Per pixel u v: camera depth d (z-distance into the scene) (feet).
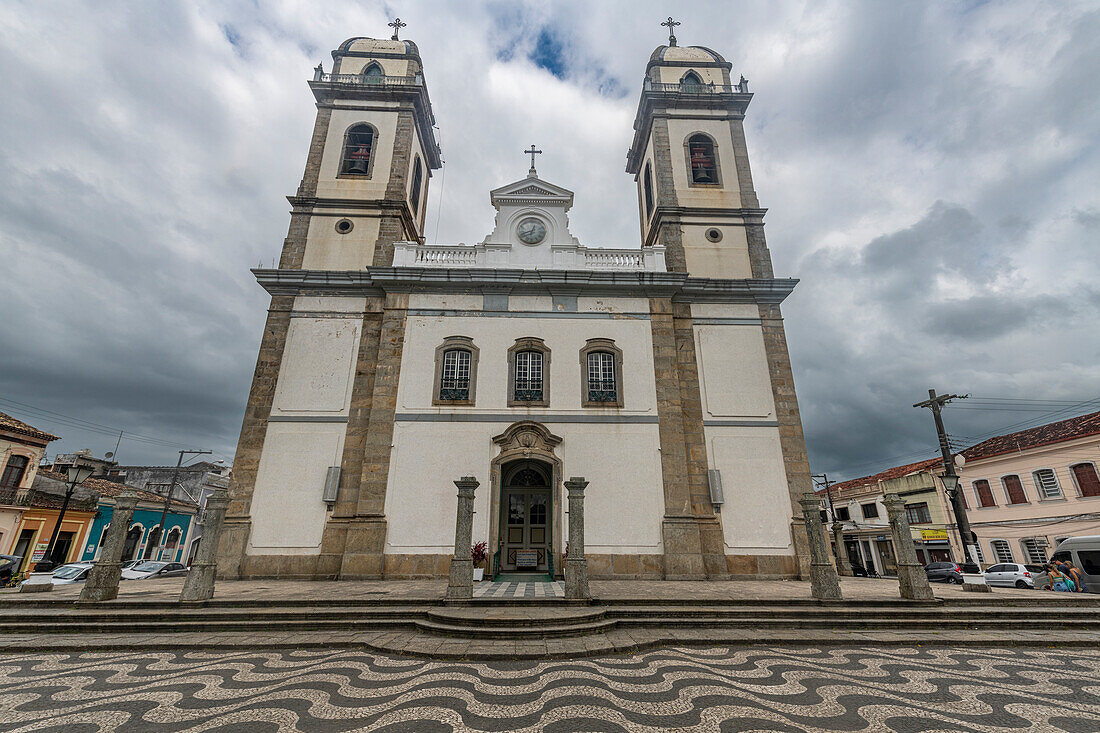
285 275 54.39
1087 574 52.13
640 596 32.32
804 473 50.37
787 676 19.48
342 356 52.34
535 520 48.73
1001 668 20.72
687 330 55.26
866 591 36.52
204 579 29.91
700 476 49.85
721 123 67.92
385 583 41.01
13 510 78.89
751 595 33.19
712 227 62.13
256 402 50.11
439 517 46.21
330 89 65.21
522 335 52.95
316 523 46.50
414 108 66.39
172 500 114.42
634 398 51.08
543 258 56.65
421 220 72.38
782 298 56.85
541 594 32.94
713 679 19.04
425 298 53.83
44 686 18.33
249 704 16.53
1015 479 80.79
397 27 73.61
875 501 112.06
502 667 20.36
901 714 15.87
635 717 15.48
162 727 14.79
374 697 17.11
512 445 48.65
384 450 48.03
